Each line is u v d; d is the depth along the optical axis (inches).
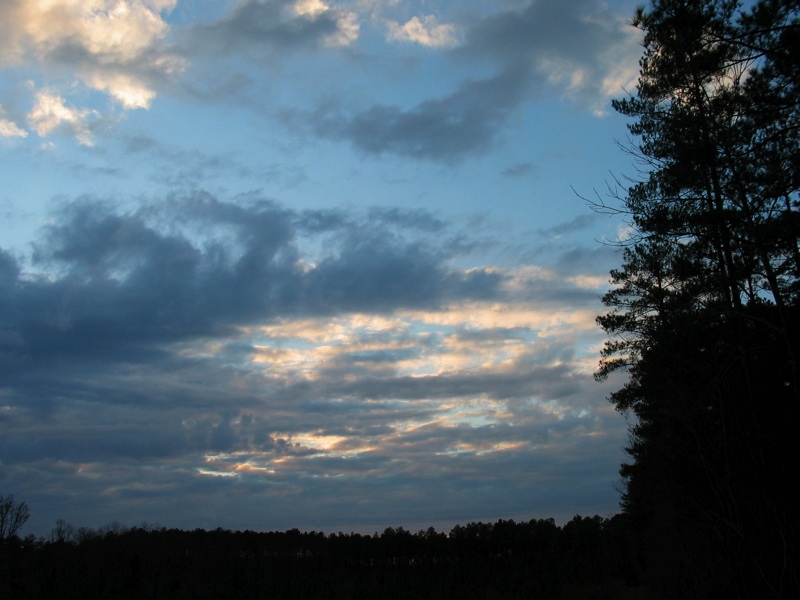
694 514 693.3
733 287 644.7
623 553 2283.5
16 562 1493.6
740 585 569.0
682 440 636.1
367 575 1831.9
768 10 526.3
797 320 595.2
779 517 520.1
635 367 1024.2
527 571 1802.4
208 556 2021.4
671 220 647.8
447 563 2206.0
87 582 1305.4
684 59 601.9
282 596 1450.5
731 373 592.1
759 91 550.0
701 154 597.0
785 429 556.7
